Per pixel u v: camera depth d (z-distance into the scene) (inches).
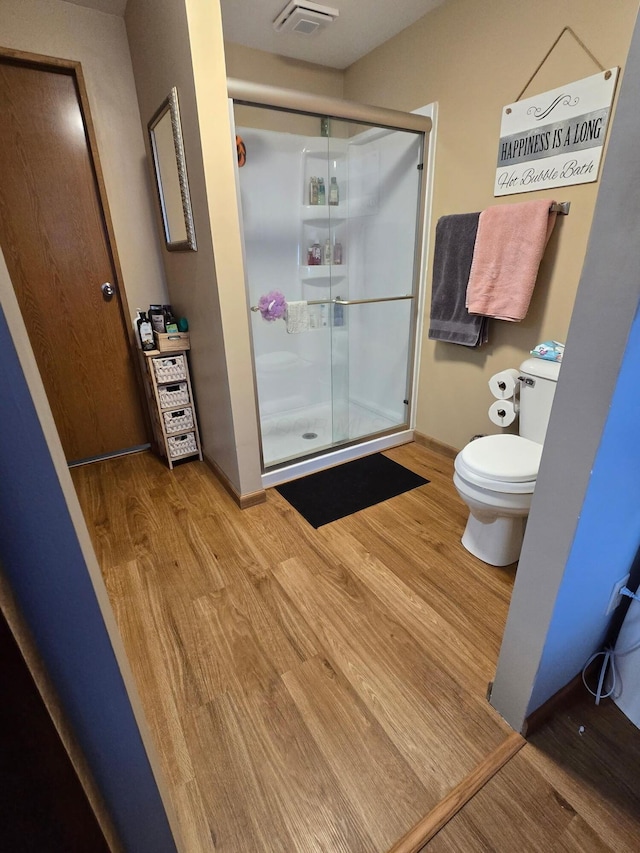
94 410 101.7
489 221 75.6
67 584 18.1
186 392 95.8
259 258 107.2
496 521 64.4
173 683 49.4
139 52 77.6
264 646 53.7
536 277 72.1
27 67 77.6
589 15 58.9
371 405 125.1
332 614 58.3
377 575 65.2
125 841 26.3
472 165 80.4
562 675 44.6
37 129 81.0
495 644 53.7
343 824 37.1
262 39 90.7
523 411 73.2
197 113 59.0
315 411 123.1
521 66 68.6
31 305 89.2
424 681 49.2
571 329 31.1
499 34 70.3
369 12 80.4
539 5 64.0
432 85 84.2
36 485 16.1
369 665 51.1
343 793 39.2
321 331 118.9
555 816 37.3
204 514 81.5
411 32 85.5
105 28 81.2
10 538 16.2
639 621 43.1
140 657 52.6
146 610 59.5
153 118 76.8
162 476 96.3
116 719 22.3
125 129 88.2
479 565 67.1
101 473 98.3
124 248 94.7
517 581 40.3
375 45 94.0
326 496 87.0
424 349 101.9
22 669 16.3
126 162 90.0
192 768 41.3
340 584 63.5
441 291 88.7
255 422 79.1
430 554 69.7
